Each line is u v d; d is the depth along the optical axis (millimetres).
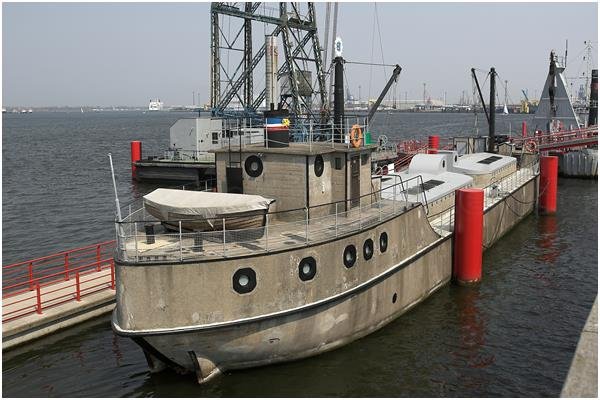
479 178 47250
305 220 24188
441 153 48375
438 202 37406
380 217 26109
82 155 114562
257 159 25219
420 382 21859
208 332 19891
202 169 71500
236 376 21656
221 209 21266
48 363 24016
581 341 13883
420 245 29531
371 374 22266
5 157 110875
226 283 19984
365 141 30281
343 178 26188
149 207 22922
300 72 77625
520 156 62469
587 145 74812
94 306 28016
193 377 21562
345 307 23297
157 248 20922
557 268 36062
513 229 47312
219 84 80375
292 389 21031
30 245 43688
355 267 23688
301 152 24031
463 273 32375
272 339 21156
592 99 90500
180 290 19562
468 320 27688
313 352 22906
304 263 21484
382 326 26266
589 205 58406
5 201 62062
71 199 63188
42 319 25828
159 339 19609
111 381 22406
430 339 25469
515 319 27875
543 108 86562
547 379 22219
